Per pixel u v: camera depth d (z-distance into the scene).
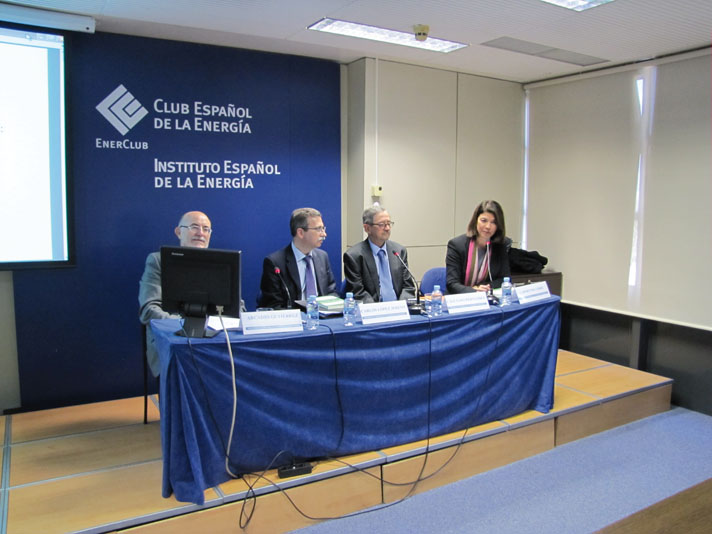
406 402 2.58
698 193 3.70
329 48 3.79
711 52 3.54
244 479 2.25
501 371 2.88
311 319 2.49
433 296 2.73
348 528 2.31
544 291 3.11
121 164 3.43
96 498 2.14
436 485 2.66
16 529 1.93
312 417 2.35
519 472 2.82
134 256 3.50
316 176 4.14
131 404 3.28
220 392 2.15
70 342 3.36
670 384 3.72
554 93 4.66
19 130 3.07
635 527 1.83
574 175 4.54
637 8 2.86
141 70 3.45
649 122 3.96
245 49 3.77
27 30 3.04
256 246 3.93
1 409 3.25
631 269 4.14
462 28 3.25
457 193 4.62
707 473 2.84
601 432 3.34
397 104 4.21
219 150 3.73
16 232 3.11
